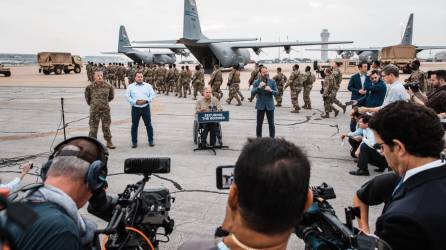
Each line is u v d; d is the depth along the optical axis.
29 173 5.93
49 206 1.25
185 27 32.44
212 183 5.51
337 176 5.83
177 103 16.27
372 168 6.24
